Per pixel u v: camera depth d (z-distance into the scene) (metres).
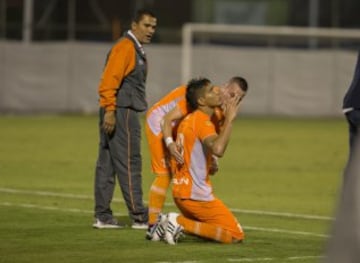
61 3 130.00
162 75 114.69
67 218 37.72
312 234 35.06
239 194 48.84
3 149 70.69
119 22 129.12
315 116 116.00
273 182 54.56
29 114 113.25
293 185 53.28
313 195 49.09
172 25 142.12
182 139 31.16
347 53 115.38
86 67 114.19
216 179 55.44
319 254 30.30
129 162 34.59
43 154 67.56
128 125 34.50
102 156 34.94
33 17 128.12
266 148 75.94
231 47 116.19
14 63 113.75
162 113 33.66
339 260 16.81
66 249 30.45
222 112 31.84
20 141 77.56
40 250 30.23
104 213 35.06
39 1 128.88
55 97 114.31
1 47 113.62
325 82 115.69
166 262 28.28
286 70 115.69
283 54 115.50
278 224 38.03
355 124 29.42
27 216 38.19
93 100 114.62
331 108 116.06
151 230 32.09
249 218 39.81
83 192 47.41
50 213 39.19
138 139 34.69
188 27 115.12
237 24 144.25
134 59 34.47
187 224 31.44
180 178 31.36
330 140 84.38
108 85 34.22
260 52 115.31
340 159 68.94
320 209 43.44
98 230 34.47
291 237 34.12
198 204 31.28
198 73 115.38
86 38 126.69
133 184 34.69
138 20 34.72
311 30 119.94
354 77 29.64
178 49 114.69
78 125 96.44
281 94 115.81
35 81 114.12
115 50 34.34
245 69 115.69
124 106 34.47
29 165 60.34
